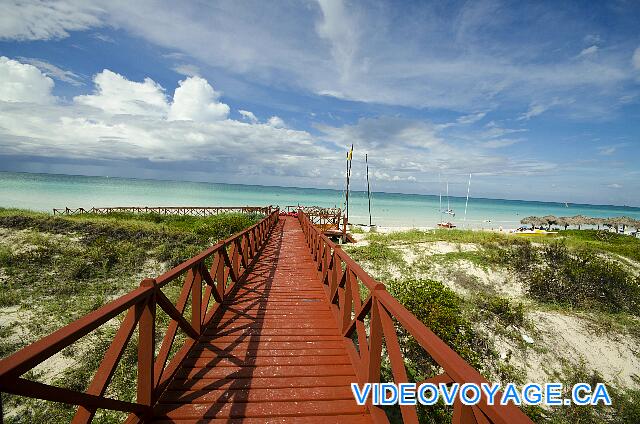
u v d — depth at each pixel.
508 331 8.68
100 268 10.88
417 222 44.69
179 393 3.21
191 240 14.91
